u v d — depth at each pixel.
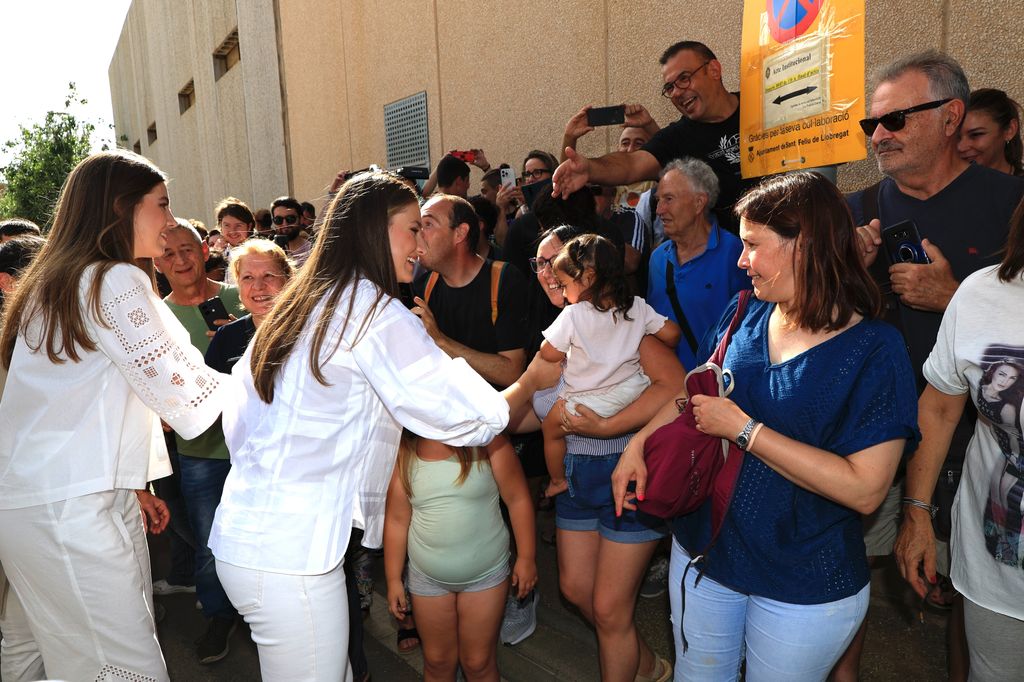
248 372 1.90
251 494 1.80
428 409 1.78
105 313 1.99
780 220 1.61
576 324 2.37
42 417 2.05
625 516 2.28
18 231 4.29
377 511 1.97
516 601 3.06
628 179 3.13
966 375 1.73
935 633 2.99
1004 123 2.75
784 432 1.67
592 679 2.96
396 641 3.42
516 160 6.59
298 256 5.48
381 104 8.82
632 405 2.33
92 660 2.12
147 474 2.21
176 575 3.93
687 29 4.74
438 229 2.89
